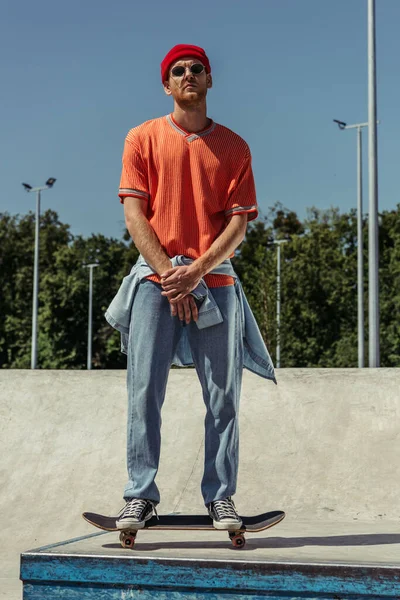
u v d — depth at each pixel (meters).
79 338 51.81
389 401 5.37
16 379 6.27
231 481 2.90
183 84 3.03
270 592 2.43
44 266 54.03
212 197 3.04
